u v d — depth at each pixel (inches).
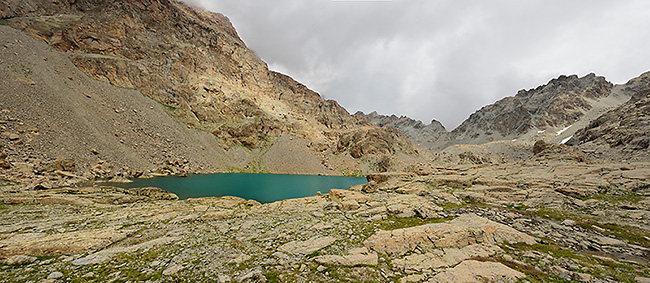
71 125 1930.4
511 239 539.8
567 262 424.2
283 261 425.7
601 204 904.3
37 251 440.5
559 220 784.3
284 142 4731.8
